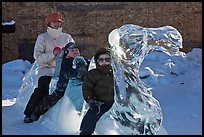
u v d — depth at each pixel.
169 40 5.95
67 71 6.54
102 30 14.80
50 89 6.79
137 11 14.82
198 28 14.86
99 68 5.74
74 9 14.69
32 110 6.92
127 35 5.92
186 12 14.87
